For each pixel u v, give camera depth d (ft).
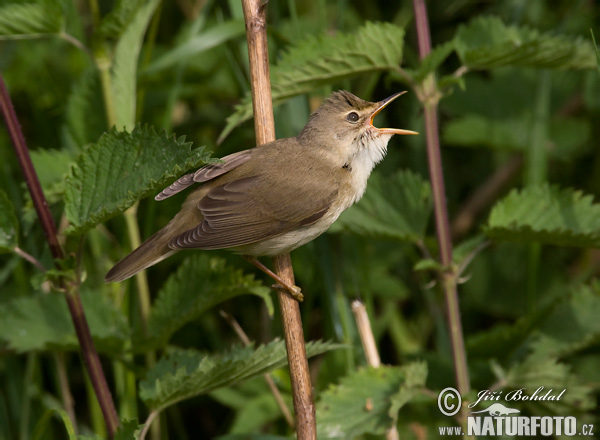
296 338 21.49
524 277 35.81
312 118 26.18
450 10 38.06
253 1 22.03
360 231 26.71
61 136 33.86
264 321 33.91
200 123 37.45
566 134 37.17
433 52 24.02
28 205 24.90
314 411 21.08
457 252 26.07
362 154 26.35
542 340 27.25
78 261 20.53
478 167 38.50
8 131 20.45
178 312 25.31
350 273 30.42
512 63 24.91
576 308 27.45
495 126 36.60
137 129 19.47
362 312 27.43
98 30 26.48
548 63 24.91
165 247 23.13
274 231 23.91
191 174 24.25
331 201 24.76
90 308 26.66
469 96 37.47
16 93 37.22
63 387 30.48
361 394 25.25
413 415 29.63
